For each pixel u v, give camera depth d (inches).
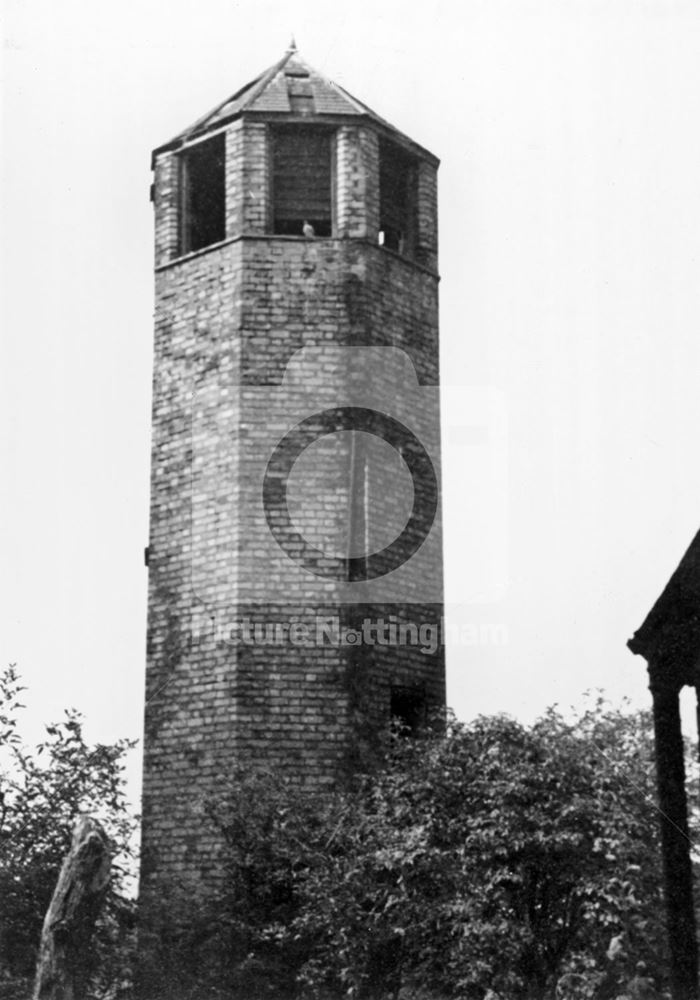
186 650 983.0
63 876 679.7
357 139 1045.2
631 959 701.9
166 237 1071.0
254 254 1019.3
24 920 804.6
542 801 734.5
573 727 797.2
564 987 716.7
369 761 941.8
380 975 754.8
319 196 1061.8
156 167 1091.9
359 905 759.1
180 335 1044.5
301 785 938.1
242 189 1030.4
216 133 1058.1
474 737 775.1
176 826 949.2
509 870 733.9
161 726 979.3
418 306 1069.8
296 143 1066.7
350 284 1017.5
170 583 1004.6
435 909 722.8
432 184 1112.2
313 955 827.4
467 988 727.1
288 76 1090.7
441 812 756.0
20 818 837.8
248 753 939.3
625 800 730.8
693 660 494.0
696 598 492.7
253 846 871.7
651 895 708.7
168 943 851.4
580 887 708.7
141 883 898.7
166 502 1021.2
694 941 491.5
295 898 855.1
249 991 832.9
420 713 1000.2
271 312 1011.9
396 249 1168.2
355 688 956.6
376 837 773.3
